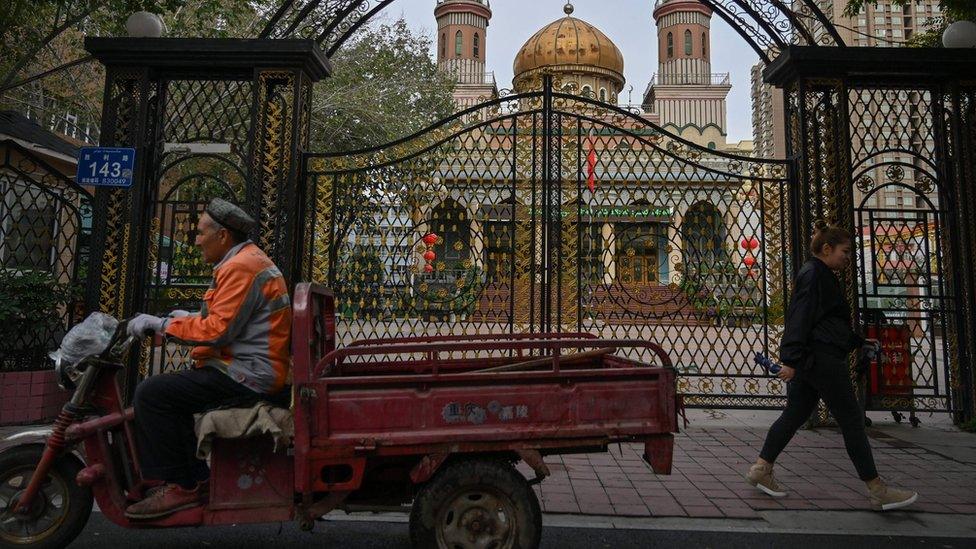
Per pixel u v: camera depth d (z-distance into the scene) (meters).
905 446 5.80
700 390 7.25
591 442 2.99
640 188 7.44
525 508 2.90
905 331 6.78
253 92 6.39
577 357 3.68
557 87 7.38
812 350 4.15
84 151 6.27
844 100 6.62
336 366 3.73
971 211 6.58
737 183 7.36
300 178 6.64
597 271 7.36
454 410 2.94
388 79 17.34
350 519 3.92
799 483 4.66
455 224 7.34
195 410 3.04
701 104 33.84
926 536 3.67
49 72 7.14
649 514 4.00
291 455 3.00
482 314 7.17
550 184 7.05
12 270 7.24
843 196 6.58
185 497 3.00
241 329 2.99
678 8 39.53
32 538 3.09
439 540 2.88
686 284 7.37
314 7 6.79
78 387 3.10
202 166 8.94
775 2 7.06
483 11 42.88
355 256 7.08
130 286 6.22
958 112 6.64
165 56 6.38
